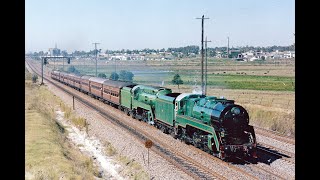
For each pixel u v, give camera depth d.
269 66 162.12
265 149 26.08
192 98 28.16
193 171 20.41
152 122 35.50
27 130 29.59
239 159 23.31
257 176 19.58
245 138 23.14
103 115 43.69
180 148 26.17
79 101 59.75
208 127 23.52
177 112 28.73
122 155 25.75
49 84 102.31
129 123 37.62
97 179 20.44
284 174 20.12
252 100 55.31
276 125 33.84
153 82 98.12
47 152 22.97
